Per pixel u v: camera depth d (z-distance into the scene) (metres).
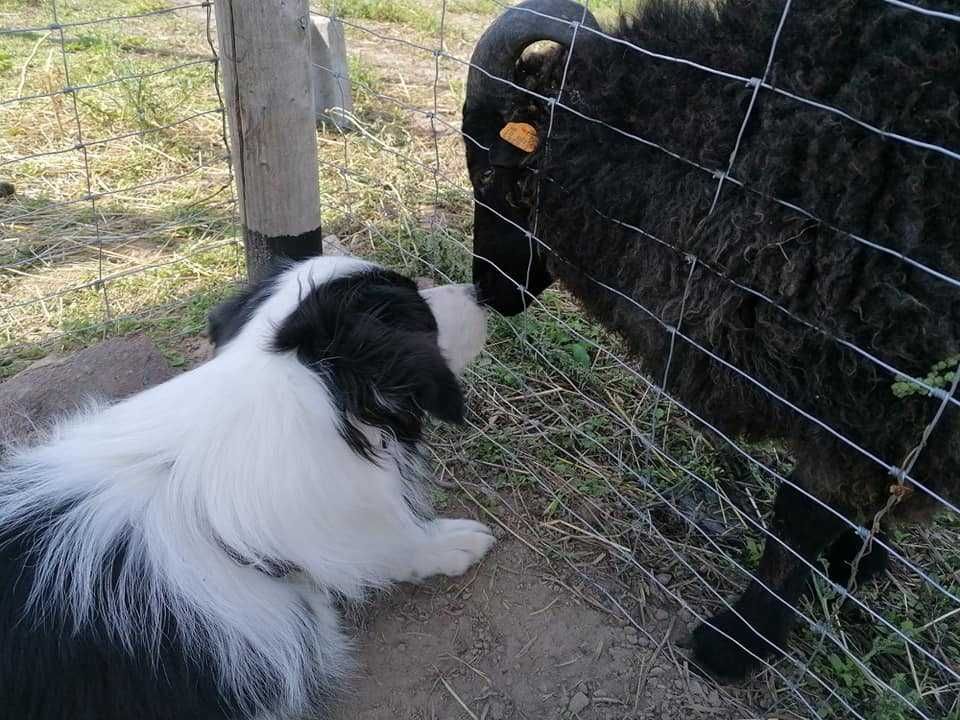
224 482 0.41
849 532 0.61
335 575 0.45
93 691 0.41
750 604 0.56
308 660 0.48
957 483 0.45
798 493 0.53
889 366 0.41
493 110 0.63
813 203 0.43
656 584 0.62
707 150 0.47
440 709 0.54
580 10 0.57
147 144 1.20
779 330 0.45
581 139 0.55
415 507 0.52
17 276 0.92
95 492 0.44
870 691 0.54
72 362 0.73
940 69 0.39
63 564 0.42
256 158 0.68
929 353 0.42
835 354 0.45
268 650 0.45
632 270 0.55
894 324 0.42
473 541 0.62
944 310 0.41
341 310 0.44
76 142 1.19
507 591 0.61
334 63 1.27
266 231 0.72
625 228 0.54
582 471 0.72
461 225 1.06
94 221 1.00
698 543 0.66
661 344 0.54
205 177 1.13
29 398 0.69
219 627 0.43
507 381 0.81
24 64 1.42
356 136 1.28
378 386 0.42
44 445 0.51
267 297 0.48
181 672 0.42
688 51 0.49
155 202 1.07
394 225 1.05
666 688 0.55
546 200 0.59
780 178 0.44
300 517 0.42
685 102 0.49
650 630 0.59
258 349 0.44
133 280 0.92
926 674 0.56
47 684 0.41
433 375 0.43
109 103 1.30
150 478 0.44
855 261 0.42
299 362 0.43
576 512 0.68
